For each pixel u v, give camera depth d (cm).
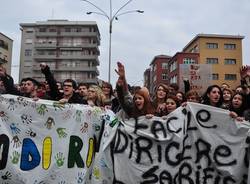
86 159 590
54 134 571
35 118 562
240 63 7938
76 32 9981
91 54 9956
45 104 570
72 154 580
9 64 8106
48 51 10106
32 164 552
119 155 587
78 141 586
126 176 582
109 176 587
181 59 7744
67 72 9975
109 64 2995
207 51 7900
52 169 564
